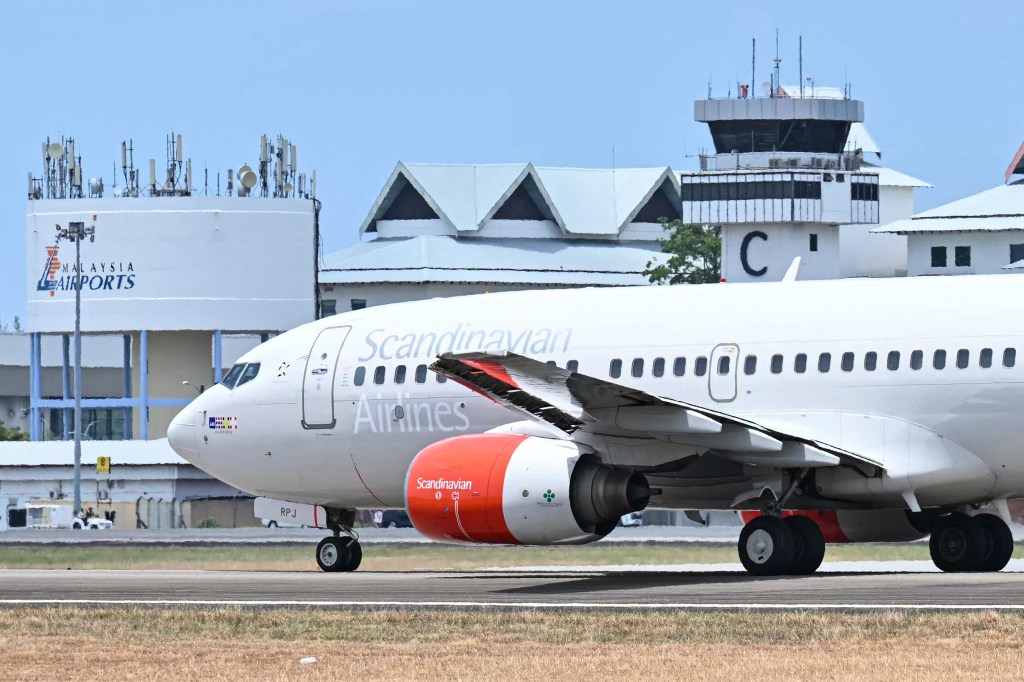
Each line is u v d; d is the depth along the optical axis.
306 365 119.25
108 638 75.81
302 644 72.69
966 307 100.62
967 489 100.81
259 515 125.19
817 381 102.25
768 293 106.12
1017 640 68.06
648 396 93.62
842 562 140.88
